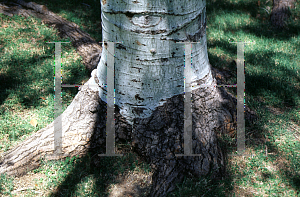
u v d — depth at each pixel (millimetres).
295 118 3879
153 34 2633
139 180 3057
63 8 7227
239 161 3213
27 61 5035
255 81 4555
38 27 6133
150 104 2984
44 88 4496
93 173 3152
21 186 3008
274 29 6402
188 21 2688
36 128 3758
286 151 3348
